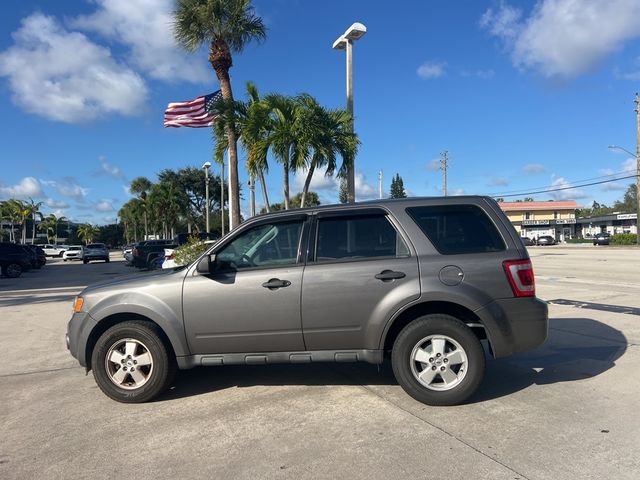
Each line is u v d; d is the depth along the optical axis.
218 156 19.47
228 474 3.53
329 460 3.68
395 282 4.70
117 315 5.12
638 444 3.79
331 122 14.47
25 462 3.81
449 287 4.64
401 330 4.76
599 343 6.79
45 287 19.00
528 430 4.09
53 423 4.59
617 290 11.93
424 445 3.87
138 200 75.62
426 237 4.82
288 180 15.13
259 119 14.83
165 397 5.19
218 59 18.22
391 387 5.25
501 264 4.70
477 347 4.60
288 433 4.18
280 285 4.80
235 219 18.66
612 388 5.02
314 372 5.86
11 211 87.25
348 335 4.78
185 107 21.31
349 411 4.62
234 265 5.01
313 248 4.92
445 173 60.59
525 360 6.09
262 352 4.89
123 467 3.69
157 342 4.96
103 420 4.62
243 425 4.39
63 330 9.30
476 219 4.89
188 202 59.25
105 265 38.59
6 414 4.86
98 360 5.02
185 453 3.88
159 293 4.95
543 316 4.72
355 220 4.96
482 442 3.89
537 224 78.56
